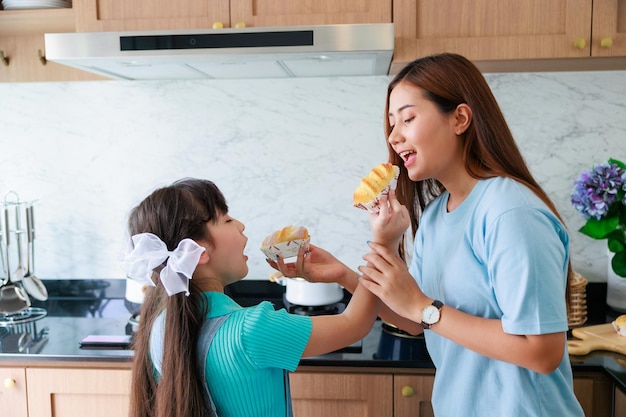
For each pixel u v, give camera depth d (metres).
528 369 1.08
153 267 1.09
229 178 2.24
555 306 1.00
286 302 2.18
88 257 2.31
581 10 1.73
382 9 1.77
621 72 2.07
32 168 2.28
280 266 1.42
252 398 1.08
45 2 1.92
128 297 2.08
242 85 2.20
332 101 2.18
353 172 2.20
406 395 1.64
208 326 1.09
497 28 1.76
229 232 1.18
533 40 1.75
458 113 1.13
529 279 0.99
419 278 1.36
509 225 1.02
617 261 1.99
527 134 2.12
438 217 1.26
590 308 2.12
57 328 1.96
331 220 2.23
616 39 1.72
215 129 2.22
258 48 1.63
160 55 1.66
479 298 1.12
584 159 2.12
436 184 1.34
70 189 2.28
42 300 2.23
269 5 1.79
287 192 2.23
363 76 2.15
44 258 2.31
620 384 1.44
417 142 1.12
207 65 1.83
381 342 1.79
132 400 1.18
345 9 1.78
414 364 1.63
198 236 1.14
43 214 2.29
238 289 2.28
